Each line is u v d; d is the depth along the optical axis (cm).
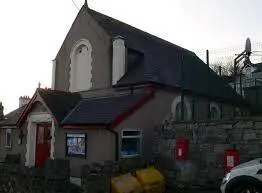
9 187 1180
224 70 2934
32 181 1113
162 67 1822
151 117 1562
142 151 1500
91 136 1464
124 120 1435
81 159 1484
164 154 1383
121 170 1167
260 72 2664
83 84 1861
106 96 1723
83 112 1598
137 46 1895
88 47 1858
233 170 882
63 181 1070
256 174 827
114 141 1393
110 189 1066
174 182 1309
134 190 1080
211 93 1991
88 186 1067
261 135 1138
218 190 1201
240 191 852
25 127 1827
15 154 1816
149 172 1191
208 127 1273
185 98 1792
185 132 1338
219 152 1233
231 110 2217
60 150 1584
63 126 1552
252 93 2273
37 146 1772
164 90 1656
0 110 2989
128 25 2220
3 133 2066
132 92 1631
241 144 1181
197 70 2066
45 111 1689
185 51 2503
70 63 1922
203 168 1262
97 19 1877
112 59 1731
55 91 1745
